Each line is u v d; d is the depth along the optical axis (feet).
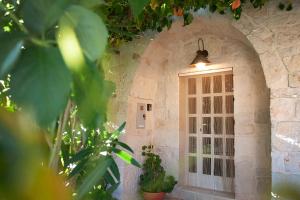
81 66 0.79
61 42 0.78
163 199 13.16
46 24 0.78
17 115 0.67
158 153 14.17
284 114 9.05
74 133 3.15
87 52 0.81
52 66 0.75
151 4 8.45
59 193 0.68
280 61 9.29
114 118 12.66
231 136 12.54
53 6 0.79
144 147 13.82
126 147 4.02
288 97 9.05
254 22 9.90
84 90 0.81
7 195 0.59
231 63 12.17
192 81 13.76
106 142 3.54
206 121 13.30
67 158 3.00
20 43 0.75
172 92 13.98
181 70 13.71
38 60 0.75
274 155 9.08
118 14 8.02
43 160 0.75
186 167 13.74
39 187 0.64
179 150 13.69
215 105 13.05
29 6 0.79
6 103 0.91
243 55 11.88
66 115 1.81
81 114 0.82
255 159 11.28
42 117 0.69
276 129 9.12
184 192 13.16
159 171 13.61
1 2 1.05
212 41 12.78
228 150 12.62
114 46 11.48
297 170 8.71
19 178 0.61
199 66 13.06
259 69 11.42
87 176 2.09
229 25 10.58
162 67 14.19
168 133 14.03
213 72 12.89
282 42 9.34
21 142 0.63
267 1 9.69
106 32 0.83
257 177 11.18
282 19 9.42
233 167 12.46
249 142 11.46
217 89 12.99
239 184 11.57
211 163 13.08
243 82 11.80
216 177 12.92
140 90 13.48
